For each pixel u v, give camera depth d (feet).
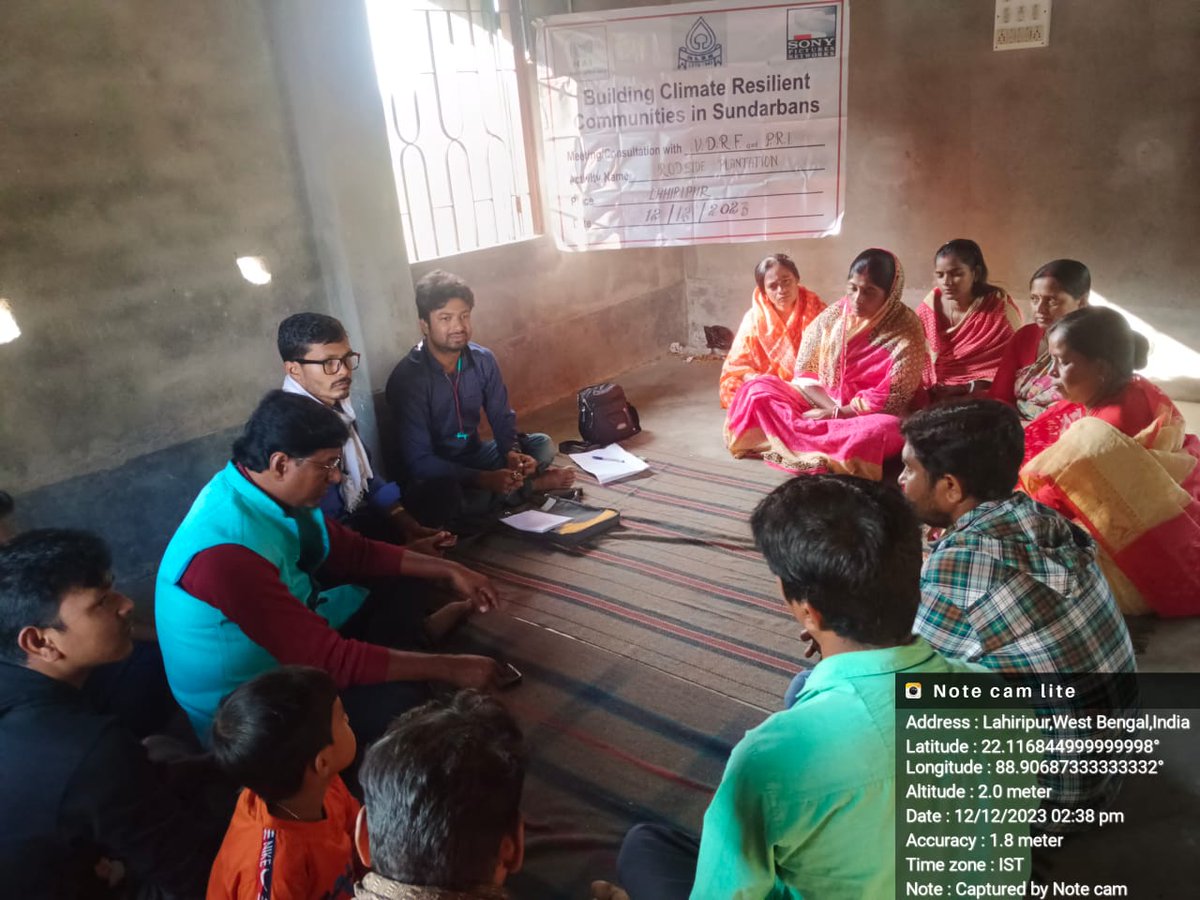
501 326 16.01
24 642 4.77
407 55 13.75
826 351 13.12
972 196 15.69
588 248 16.31
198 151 10.69
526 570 10.59
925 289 16.72
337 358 9.12
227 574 6.37
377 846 3.15
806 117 14.96
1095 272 14.92
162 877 4.84
